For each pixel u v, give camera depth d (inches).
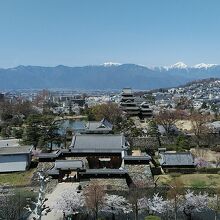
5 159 3181.6
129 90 7066.9
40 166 3043.8
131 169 2901.1
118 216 2260.1
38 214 694.5
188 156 3166.8
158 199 2346.2
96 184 2506.2
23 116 6486.2
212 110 7578.7
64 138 4089.6
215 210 2223.2
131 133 4323.3
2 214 2196.1
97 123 4227.4
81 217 2215.8
